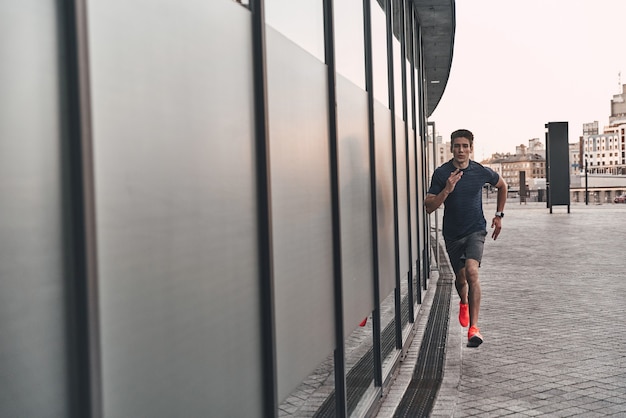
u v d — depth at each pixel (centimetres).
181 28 193
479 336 667
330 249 378
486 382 574
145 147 172
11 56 128
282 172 290
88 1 148
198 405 201
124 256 162
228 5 228
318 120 359
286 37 301
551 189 3753
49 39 138
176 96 189
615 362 636
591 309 920
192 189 198
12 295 127
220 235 218
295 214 308
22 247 130
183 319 192
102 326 152
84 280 144
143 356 170
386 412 490
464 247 700
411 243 814
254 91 253
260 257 255
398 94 745
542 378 584
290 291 298
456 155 697
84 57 145
